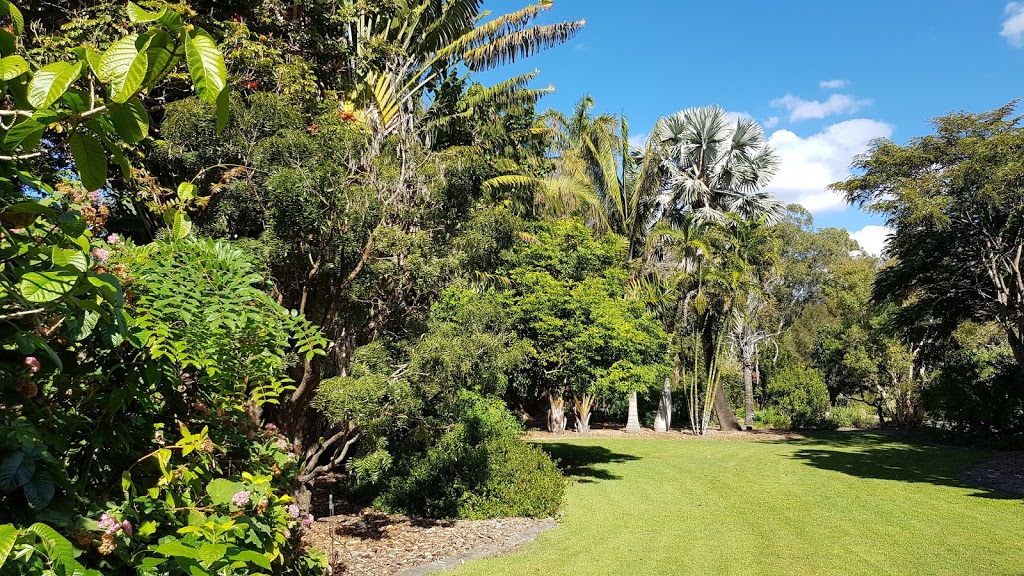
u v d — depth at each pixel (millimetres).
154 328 1747
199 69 998
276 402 2531
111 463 1685
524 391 10938
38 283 1153
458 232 6445
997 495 9492
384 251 5512
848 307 25281
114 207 4477
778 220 21828
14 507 1243
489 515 7441
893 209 12188
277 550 1923
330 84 7730
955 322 16438
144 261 1986
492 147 12000
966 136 11672
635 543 6367
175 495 1737
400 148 5992
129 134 1186
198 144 4746
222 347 2020
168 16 1005
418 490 7594
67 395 1570
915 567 5684
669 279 18016
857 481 10789
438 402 6160
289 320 2393
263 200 4828
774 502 8797
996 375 17516
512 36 9875
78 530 1312
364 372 5414
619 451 15047
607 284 11875
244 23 6023
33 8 5406
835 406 25984
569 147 19625
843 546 6387
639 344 11000
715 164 20938
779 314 29516
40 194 1625
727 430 22047
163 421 1932
